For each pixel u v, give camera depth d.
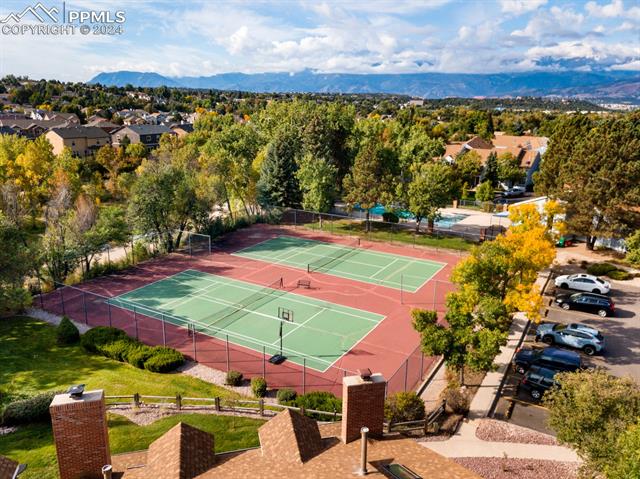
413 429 22.77
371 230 63.88
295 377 29.31
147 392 26.02
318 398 25.09
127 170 100.44
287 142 69.06
